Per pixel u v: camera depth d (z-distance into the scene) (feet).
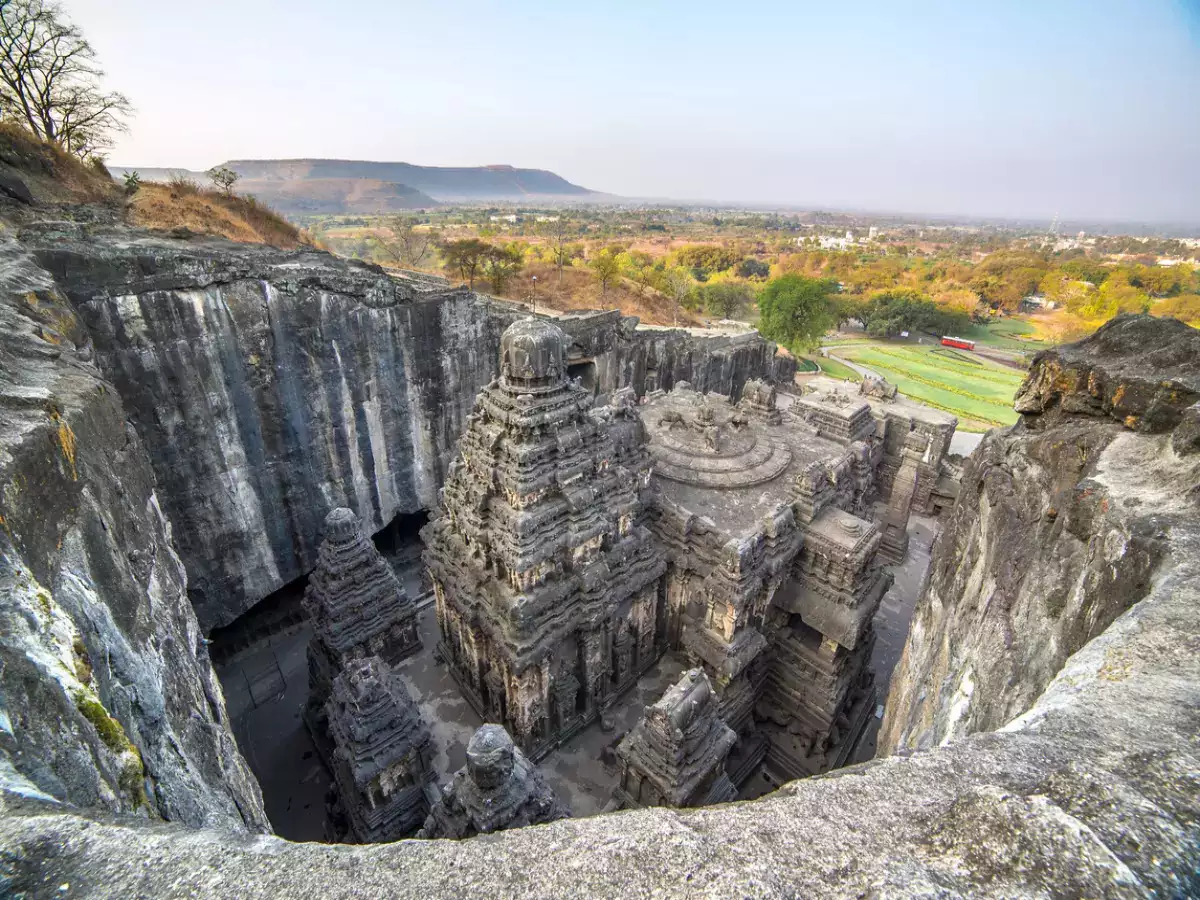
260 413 104.01
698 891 12.54
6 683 19.43
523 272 331.98
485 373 138.10
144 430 91.09
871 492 151.23
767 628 95.55
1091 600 25.86
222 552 104.22
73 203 118.73
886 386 159.02
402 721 72.59
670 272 385.50
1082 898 11.02
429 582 121.19
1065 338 333.21
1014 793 13.32
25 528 30.89
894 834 13.37
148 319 88.22
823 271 631.15
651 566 91.25
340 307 109.40
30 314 65.00
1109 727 15.40
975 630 35.88
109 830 14.57
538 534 76.38
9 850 13.61
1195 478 26.12
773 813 14.66
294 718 103.30
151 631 43.09
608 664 90.68
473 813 55.11
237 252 109.40
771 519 88.17
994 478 39.70
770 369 241.35
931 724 37.52
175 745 35.81
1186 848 11.76
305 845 14.67
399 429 125.90
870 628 97.30
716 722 72.13
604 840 14.51
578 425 80.12
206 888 13.01
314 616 96.68
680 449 110.01
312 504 115.14
